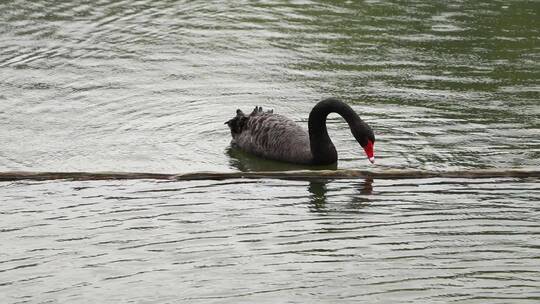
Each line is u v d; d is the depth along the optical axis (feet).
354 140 44.32
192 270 29.60
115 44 60.18
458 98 49.78
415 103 49.11
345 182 37.70
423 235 32.19
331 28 62.64
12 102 50.31
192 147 43.96
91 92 51.98
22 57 57.72
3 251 31.30
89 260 30.50
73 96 51.34
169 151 43.32
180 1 69.72
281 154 41.91
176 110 49.21
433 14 65.31
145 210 34.78
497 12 65.51
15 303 27.53
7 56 57.88
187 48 59.31
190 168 41.14
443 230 32.58
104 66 56.34
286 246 31.42
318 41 60.13
